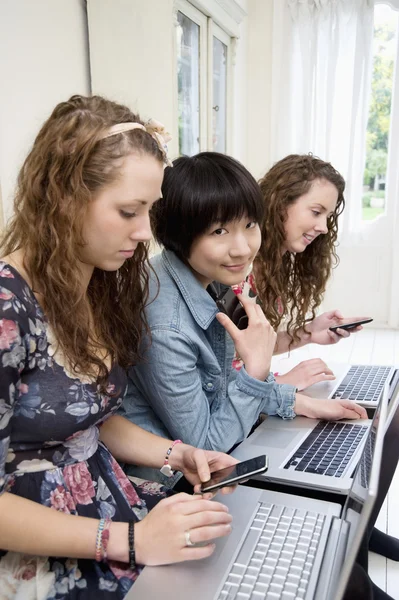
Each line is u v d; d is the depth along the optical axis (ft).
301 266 5.59
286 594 2.20
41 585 2.39
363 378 4.97
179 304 3.46
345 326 5.24
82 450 2.73
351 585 2.56
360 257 12.85
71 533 2.30
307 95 12.01
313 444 3.68
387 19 11.80
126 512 2.76
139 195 2.40
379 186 12.64
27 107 5.17
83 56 6.02
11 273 2.37
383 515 5.72
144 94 6.57
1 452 2.25
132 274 3.10
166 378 3.29
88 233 2.44
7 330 2.23
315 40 11.74
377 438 2.41
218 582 2.27
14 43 4.96
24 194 2.51
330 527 2.64
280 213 4.98
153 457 3.17
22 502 2.30
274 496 2.92
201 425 3.38
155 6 6.49
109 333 3.04
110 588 2.42
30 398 2.45
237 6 10.09
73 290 2.49
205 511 2.36
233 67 10.79
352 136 12.03
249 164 13.03
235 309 3.79
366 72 11.75
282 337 5.49
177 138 7.32
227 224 3.29
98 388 2.67
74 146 2.34
